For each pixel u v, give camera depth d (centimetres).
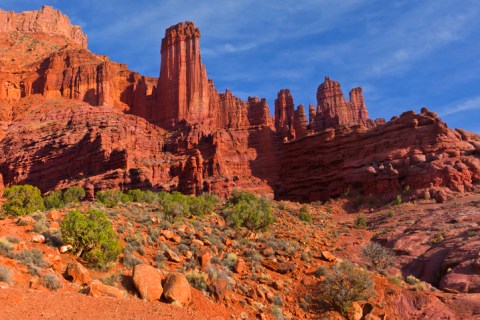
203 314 1634
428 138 7619
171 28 14138
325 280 2459
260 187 10269
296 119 12419
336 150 9206
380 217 6038
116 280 1675
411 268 3694
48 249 1784
